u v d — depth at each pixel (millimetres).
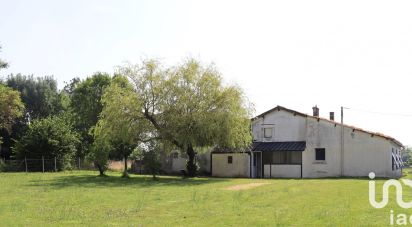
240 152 46156
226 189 25125
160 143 37781
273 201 18625
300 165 45062
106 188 26438
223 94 37812
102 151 39031
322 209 15906
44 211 15953
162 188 26312
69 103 77438
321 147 44750
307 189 24297
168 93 37406
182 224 13117
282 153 46000
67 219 14117
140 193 22969
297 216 14312
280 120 46469
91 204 18109
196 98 37406
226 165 47594
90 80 71125
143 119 37594
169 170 49594
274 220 13578
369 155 43125
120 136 36875
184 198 20219
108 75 70812
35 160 49719
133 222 13508
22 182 31391
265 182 31266
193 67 38188
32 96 74688
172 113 37094
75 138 52844
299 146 44969
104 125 37281
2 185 28656
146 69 38000
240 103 38344
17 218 14367
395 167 45562
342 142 44062
